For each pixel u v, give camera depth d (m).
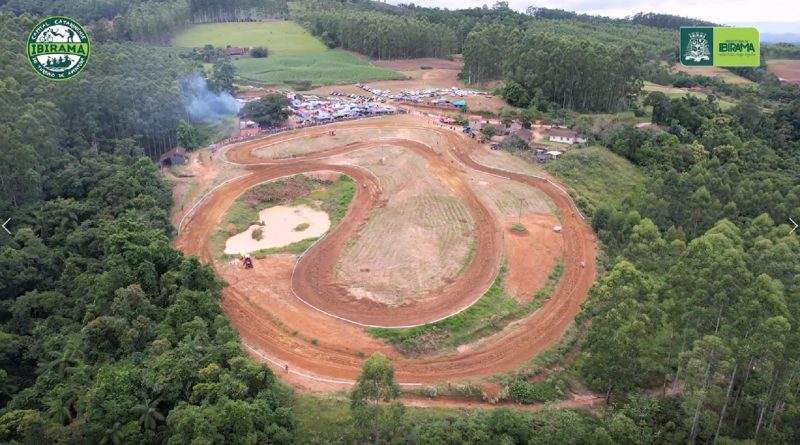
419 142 151.75
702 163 134.50
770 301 58.03
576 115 182.25
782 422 61.12
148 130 141.38
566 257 102.12
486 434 60.09
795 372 59.34
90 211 101.31
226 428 52.59
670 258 89.94
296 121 170.12
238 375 60.75
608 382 68.44
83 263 87.94
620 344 64.25
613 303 66.06
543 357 76.06
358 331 79.88
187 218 111.88
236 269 95.19
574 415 62.38
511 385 70.25
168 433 54.69
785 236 87.56
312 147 146.50
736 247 76.31
